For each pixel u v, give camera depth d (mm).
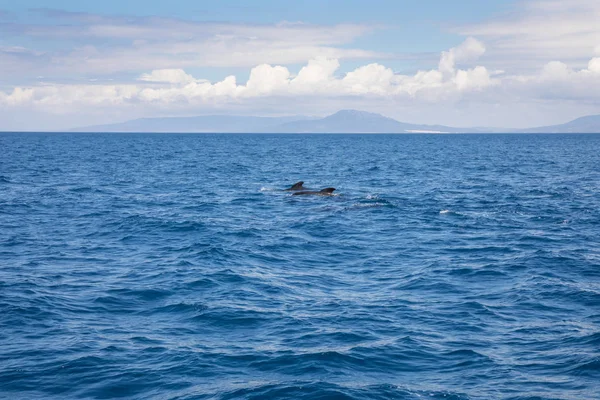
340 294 18047
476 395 11133
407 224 30562
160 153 114812
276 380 11758
